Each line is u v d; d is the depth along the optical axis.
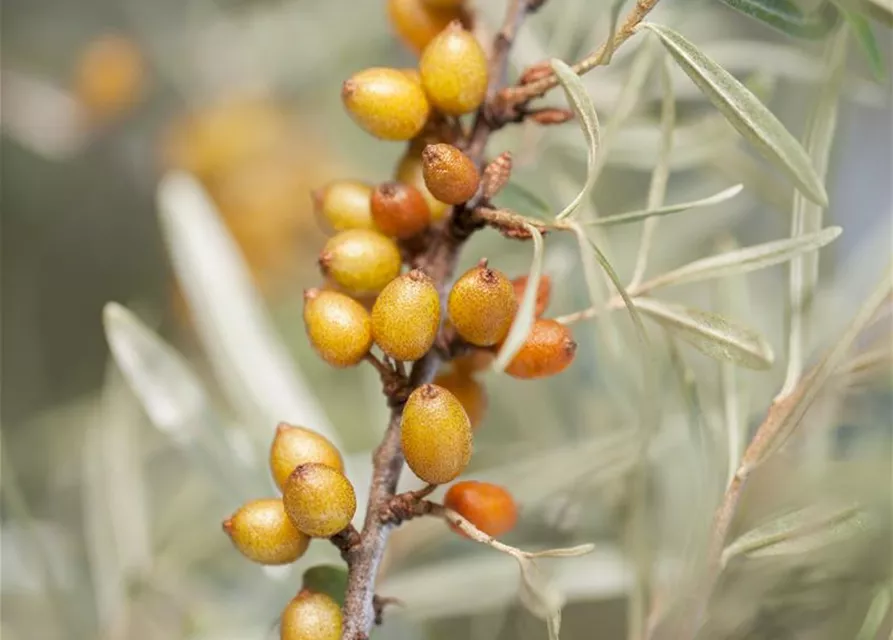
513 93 0.19
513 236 0.18
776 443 0.19
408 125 0.19
